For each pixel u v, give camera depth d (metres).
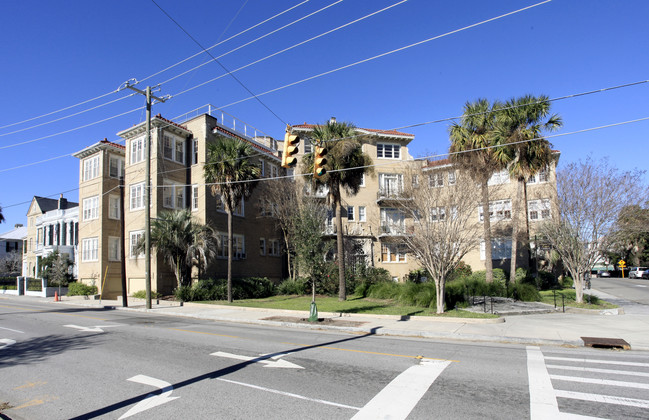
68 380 7.76
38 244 47.00
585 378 7.71
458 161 22.95
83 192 32.91
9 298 32.25
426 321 16.03
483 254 32.19
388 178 33.81
